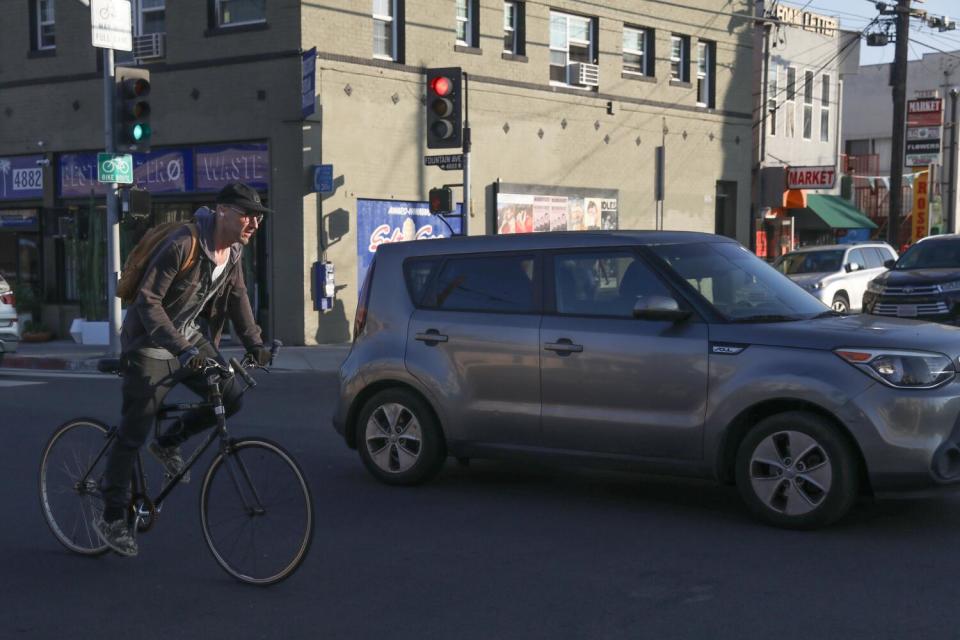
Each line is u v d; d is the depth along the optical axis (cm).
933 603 518
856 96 4316
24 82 2236
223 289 554
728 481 680
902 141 2583
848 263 2323
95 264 2022
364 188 2028
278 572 540
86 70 2156
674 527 666
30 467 865
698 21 2727
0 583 568
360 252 2033
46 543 646
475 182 2219
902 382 618
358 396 806
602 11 2473
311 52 1866
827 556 597
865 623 491
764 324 669
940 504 717
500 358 738
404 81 2088
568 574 571
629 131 2567
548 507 724
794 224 3266
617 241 723
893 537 636
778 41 3145
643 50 2620
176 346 510
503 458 749
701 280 698
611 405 698
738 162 2895
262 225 2002
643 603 521
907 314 1567
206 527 567
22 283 2228
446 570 581
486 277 764
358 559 604
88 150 2177
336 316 2000
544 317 729
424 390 769
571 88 2414
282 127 1939
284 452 531
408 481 782
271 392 1371
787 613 505
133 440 556
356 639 478
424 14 2114
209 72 2012
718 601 523
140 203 1639
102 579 573
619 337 694
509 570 579
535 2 2322
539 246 748
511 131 2289
